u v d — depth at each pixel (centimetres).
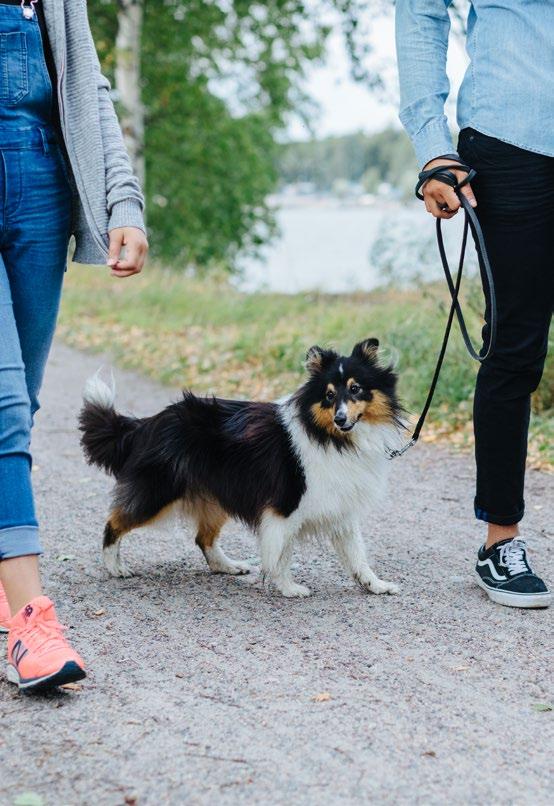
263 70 2331
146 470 439
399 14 392
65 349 1298
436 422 793
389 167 4016
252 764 262
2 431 300
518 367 388
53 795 246
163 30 2223
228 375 1038
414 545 494
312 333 1144
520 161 364
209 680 320
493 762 268
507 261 375
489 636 365
